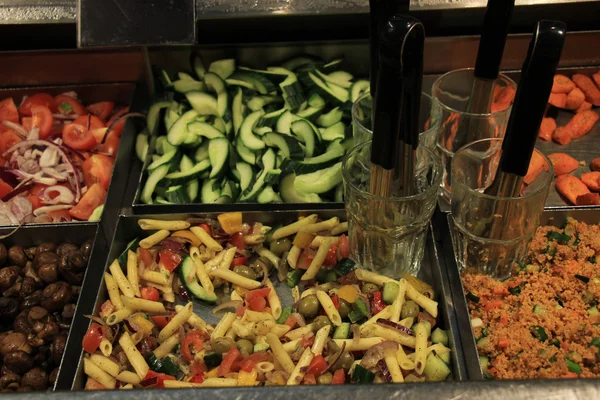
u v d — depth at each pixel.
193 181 0.83
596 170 0.83
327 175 0.81
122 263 0.74
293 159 0.82
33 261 0.75
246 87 0.90
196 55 0.91
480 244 0.69
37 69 0.92
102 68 0.92
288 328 0.68
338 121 0.88
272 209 0.77
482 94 0.75
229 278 0.72
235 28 0.94
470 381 0.49
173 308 0.71
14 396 0.48
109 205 0.79
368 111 0.77
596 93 0.89
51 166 0.87
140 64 0.92
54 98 0.93
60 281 0.74
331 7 0.81
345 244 0.74
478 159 0.72
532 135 0.58
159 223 0.75
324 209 0.76
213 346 0.66
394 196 0.65
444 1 0.82
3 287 0.74
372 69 0.66
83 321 0.69
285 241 0.75
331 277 0.73
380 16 0.63
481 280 0.69
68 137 0.89
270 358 0.66
